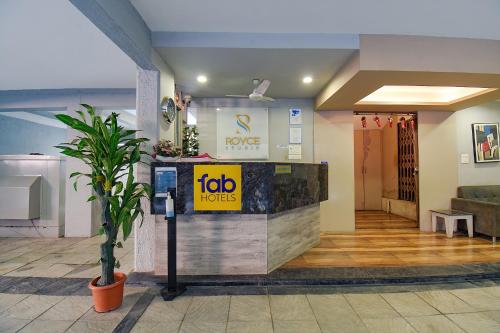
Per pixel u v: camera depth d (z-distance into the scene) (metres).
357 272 3.04
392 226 5.37
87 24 2.84
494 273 3.00
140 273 3.04
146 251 3.08
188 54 3.18
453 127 5.14
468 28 2.92
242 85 4.33
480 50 3.13
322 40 3.04
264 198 2.95
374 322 2.19
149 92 3.14
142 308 2.40
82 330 2.08
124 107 5.06
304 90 4.62
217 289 2.75
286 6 2.55
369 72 3.09
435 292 2.70
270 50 3.09
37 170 4.93
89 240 4.66
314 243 4.07
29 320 2.22
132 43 2.53
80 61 3.75
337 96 4.10
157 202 2.94
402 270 3.08
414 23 2.83
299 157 5.10
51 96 5.04
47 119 6.93
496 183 5.19
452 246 4.02
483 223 4.37
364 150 7.37
